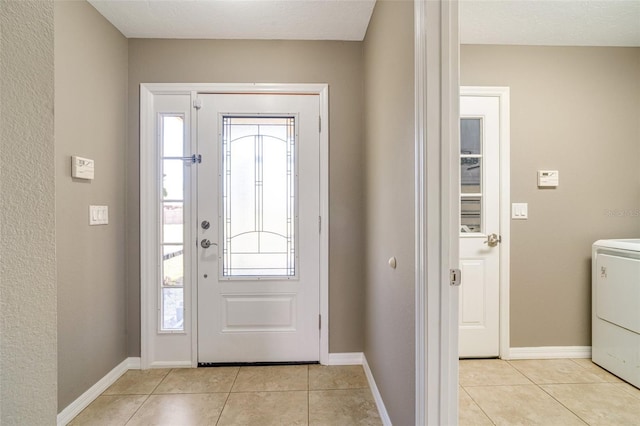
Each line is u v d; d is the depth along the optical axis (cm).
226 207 221
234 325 221
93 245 183
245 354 221
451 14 102
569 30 210
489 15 192
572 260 230
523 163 230
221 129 220
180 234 220
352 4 181
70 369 165
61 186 160
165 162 219
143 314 214
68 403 164
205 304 219
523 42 226
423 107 103
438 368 102
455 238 103
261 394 185
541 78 230
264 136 222
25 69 44
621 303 200
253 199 222
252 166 222
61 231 160
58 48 158
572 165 230
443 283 102
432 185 102
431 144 102
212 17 194
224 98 219
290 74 220
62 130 161
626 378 197
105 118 193
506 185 229
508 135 229
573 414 168
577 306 231
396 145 137
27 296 44
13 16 42
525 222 230
